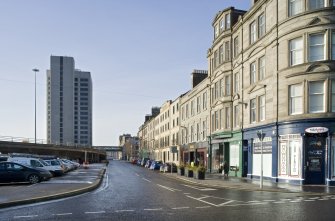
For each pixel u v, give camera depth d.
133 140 180.62
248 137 34.28
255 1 35.81
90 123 98.06
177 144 70.81
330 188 23.06
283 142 27.75
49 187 21.12
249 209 13.87
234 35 39.19
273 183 26.92
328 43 25.53
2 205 14.06
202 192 20.92
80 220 11.33
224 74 40.25
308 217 11.92
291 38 27.30
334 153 25.12
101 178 31.73
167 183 28.05
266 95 30.66
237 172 36.53
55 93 89.81
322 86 25.78
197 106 54.44
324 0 26.03
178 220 11.38
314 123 25.55
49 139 88.75
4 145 53.19
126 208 14.04
